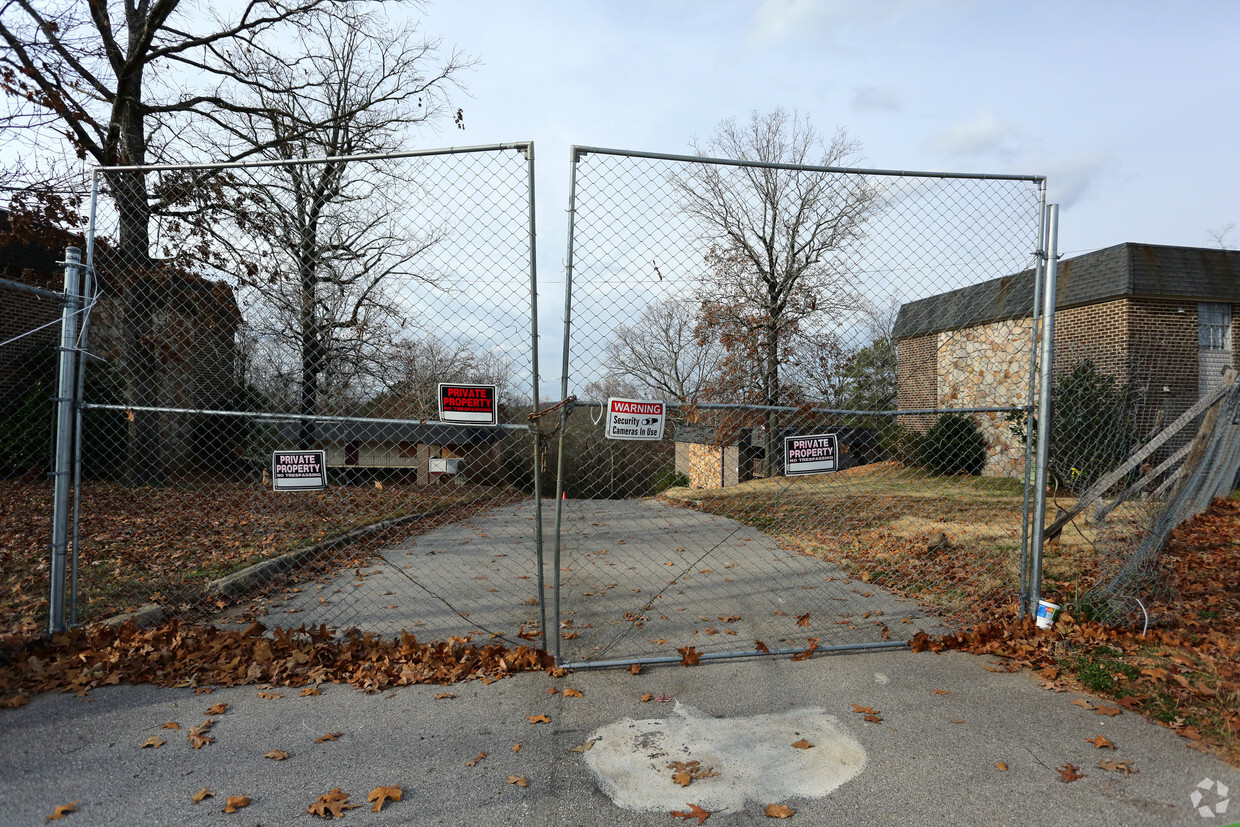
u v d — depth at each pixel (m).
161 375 7.44
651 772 2.96
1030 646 4.34
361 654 4.19
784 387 4.83
